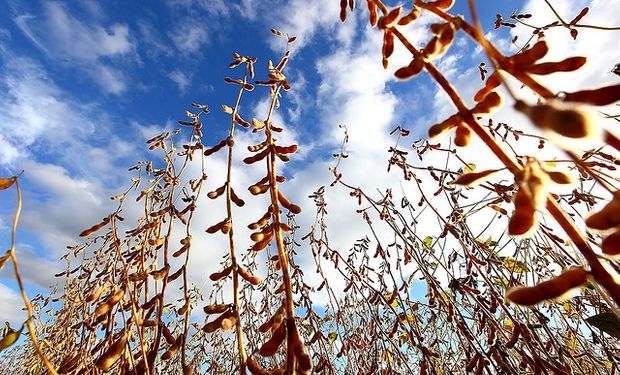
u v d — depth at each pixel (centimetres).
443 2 36
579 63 27
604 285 25
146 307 67
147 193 97
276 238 50
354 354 134
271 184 56
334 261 139
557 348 88
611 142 21
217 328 47
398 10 37
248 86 75
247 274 53
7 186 51
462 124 35
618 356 88
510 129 101
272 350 42
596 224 25
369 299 126
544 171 28
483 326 103
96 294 73
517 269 113
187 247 69
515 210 28
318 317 119
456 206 116
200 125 101
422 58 33
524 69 28
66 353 94
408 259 129
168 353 58
